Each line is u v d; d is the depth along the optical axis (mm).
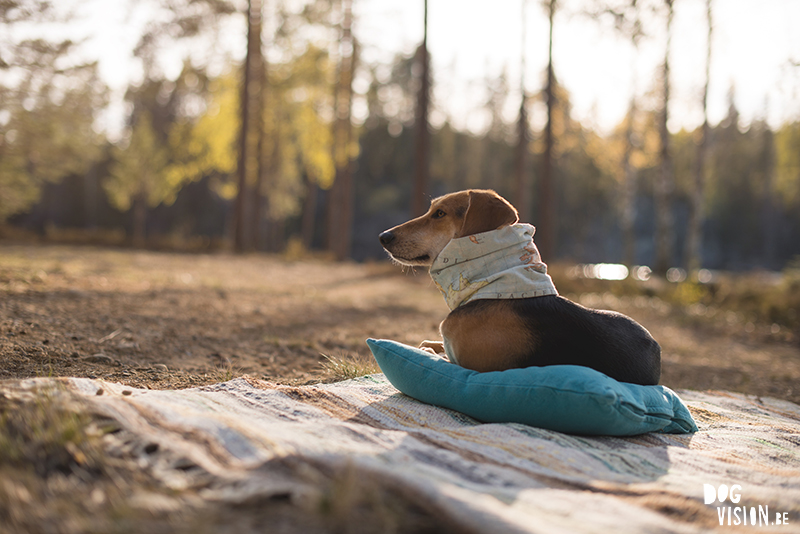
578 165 46000
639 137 25031
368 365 4277
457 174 52062
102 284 7828
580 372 2705
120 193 31891
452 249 3289
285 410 2688
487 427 2635
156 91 30641
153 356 4273
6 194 19031
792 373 6699
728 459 2604
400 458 1976
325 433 2275
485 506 1464
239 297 8367
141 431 1974
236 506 1454
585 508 1673
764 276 15477
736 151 53938
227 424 2125
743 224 54844
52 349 3994
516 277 3102
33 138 17234
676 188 46719
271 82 23031
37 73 13742
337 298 9938
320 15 21453
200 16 18531
